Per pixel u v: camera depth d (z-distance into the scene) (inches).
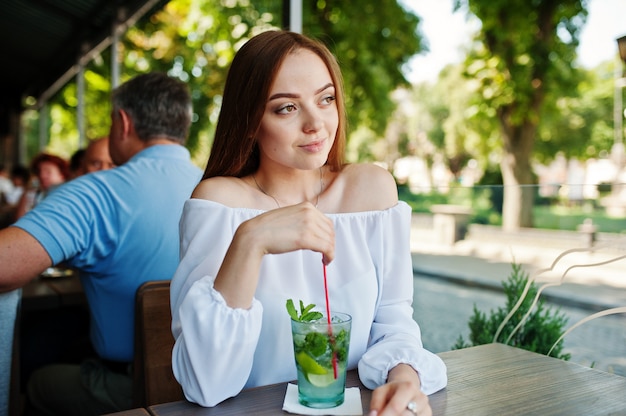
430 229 218.2
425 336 79.7
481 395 37.5
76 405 67.0
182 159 73.0
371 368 38.3
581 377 41.2
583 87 540.7
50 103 575.8
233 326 35.2
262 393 37.3
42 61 394.9
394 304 47.8
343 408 34.4
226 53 324.5
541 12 366.3
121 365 69.4
